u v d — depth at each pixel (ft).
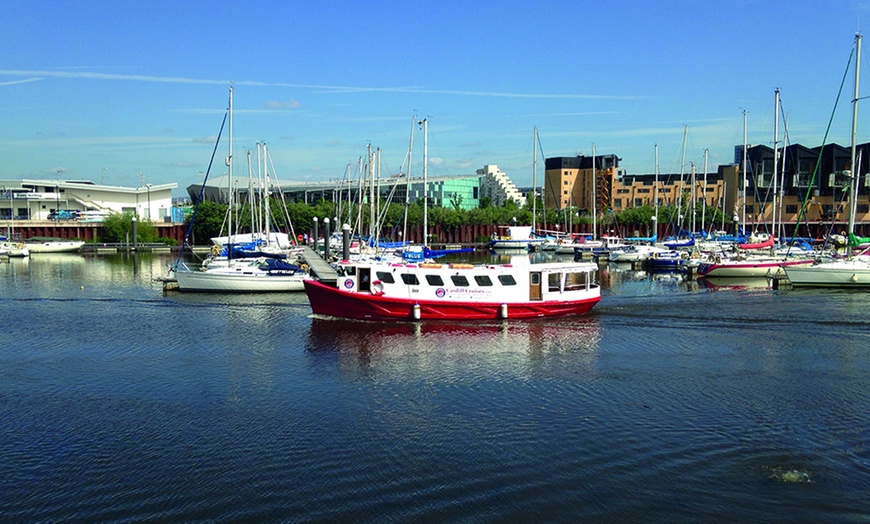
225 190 645.10
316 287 159.74
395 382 110.93
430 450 82.74
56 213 539.29
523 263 158.92
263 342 139.74
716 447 82.84
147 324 159.43
